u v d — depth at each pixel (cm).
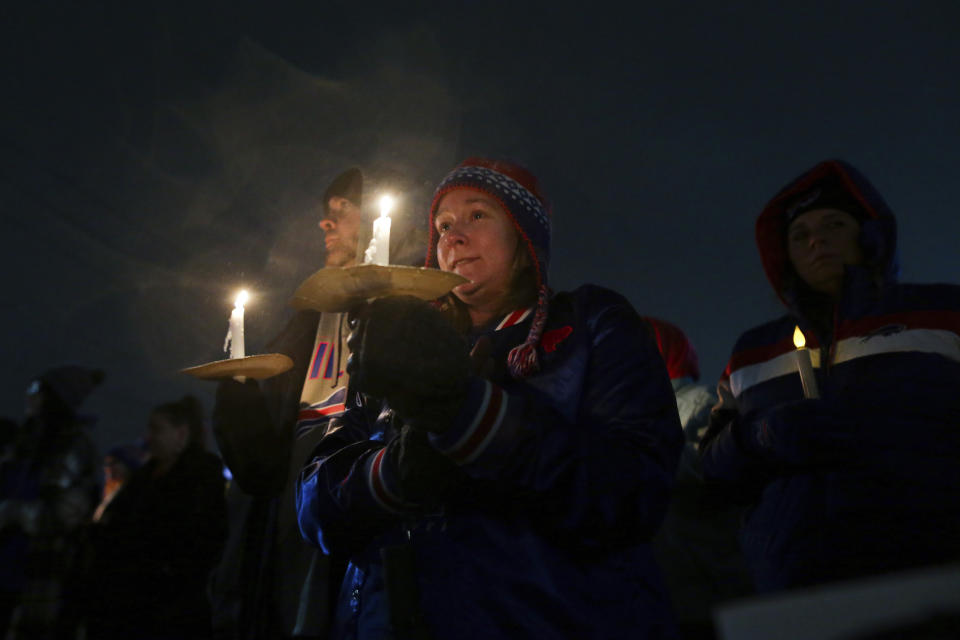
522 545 111
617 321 126
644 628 109
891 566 157
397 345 92
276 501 186
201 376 158
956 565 41
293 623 177
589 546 107
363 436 144
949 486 158
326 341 204
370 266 92
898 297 188
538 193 149
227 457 183
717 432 216
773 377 204
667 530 240
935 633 37
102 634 254
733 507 244
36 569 302
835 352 189
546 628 105
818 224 207
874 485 162
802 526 170
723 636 44
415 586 108
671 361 277
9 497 313
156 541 257
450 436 100
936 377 169
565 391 120
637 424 115
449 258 140
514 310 140
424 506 112
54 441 327
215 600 204
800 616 42
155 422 296
